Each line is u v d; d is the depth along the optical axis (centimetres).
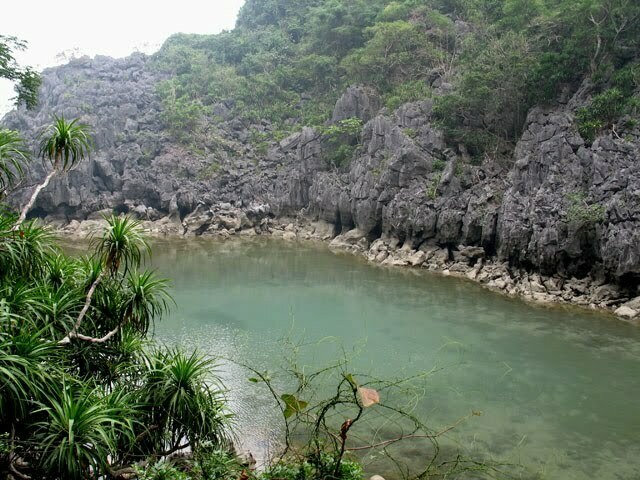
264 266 3444
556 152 3009
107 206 5175
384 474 1082
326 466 632
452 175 3581
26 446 707
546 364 1786
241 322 2205
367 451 1159
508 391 1567
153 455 816
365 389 526
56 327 862
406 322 2250
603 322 2250
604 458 1206
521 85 3512
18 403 697
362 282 3003
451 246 3512
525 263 2939
